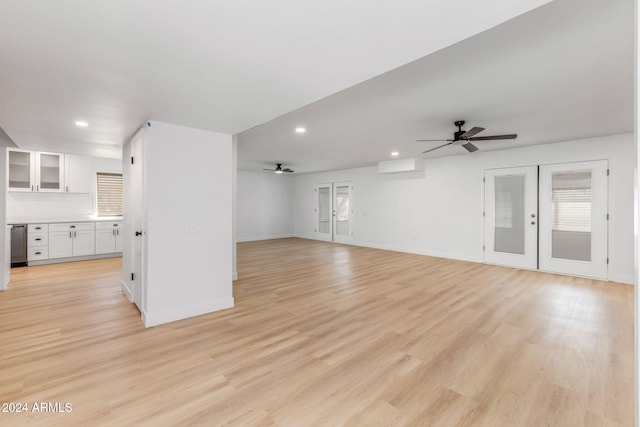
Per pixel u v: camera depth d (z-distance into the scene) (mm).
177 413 1728
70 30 1434
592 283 4449
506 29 1820
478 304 3572
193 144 3209
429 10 1288
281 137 4707
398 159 6887
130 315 3207
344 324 3012
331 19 1355
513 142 5023
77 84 2088
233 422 1660
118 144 4109
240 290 4164
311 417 1705
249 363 2275
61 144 4141
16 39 1512
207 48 1617
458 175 6312
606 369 2186
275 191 10258
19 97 2328
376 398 1874
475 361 2307
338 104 3145
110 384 1994
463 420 1682
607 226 4578
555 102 3096
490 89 2758
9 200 5664
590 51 2098
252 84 2102
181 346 2535
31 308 3393
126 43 1562
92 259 6156
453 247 6438
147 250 2938
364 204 8352
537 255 5266
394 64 1824
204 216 3299
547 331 2826
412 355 2400
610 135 4508
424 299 3766
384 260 6301
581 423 1654
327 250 7676
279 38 1521
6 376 2072
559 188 5012
